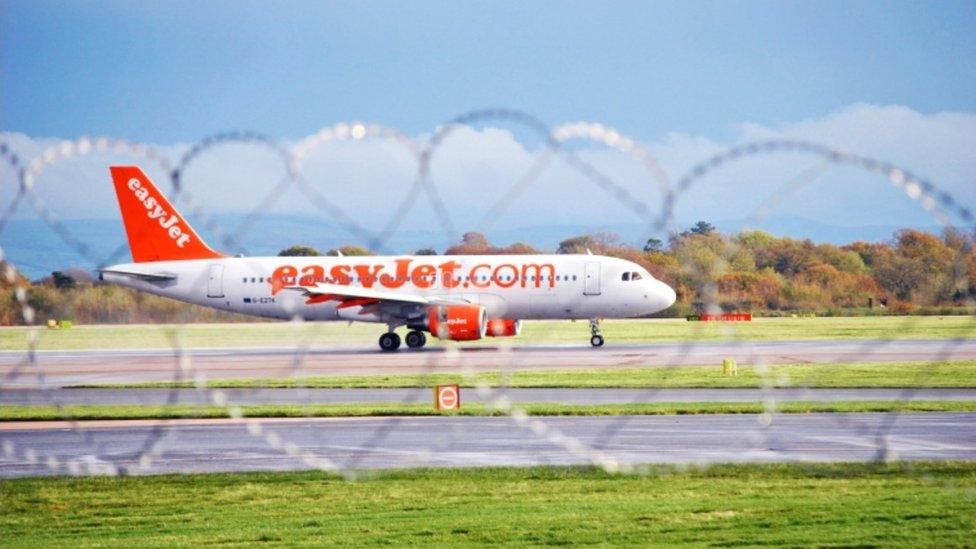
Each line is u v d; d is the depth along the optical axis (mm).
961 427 122938
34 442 122312
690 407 143750
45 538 76812
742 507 81188
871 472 94438
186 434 127062
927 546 69062
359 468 101250
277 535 76125
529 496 87188
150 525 80125
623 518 78500
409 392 172375
